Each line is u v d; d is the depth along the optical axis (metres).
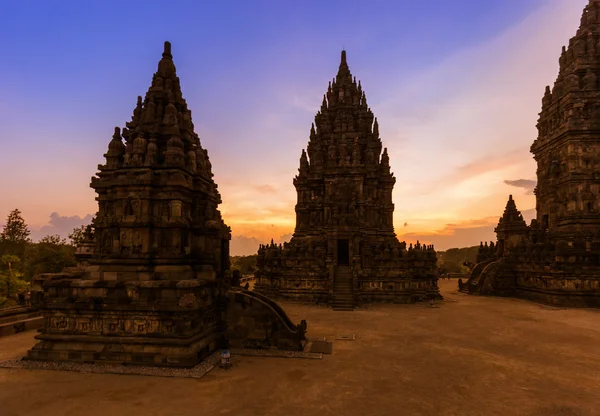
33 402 12.95
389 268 41.34
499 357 18.80
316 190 53.47
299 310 35.59
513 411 12.44
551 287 39.62
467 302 41.44
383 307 37.53
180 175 19.27
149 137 20.34
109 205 19.89
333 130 55.59
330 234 43.19
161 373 15.73
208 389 14.16
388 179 53.53
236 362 17.64
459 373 16.27
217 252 22.02
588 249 38.66
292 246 48.56
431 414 12.20
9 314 25.23
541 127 50.19
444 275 76.75
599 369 16.84
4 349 19.86
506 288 47.53
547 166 48.50
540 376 15.88
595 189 42.66
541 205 50.16
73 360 17.19
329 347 20.48
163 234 19.33
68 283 18.08
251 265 92.75
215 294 20.22
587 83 43.56
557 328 26.41
